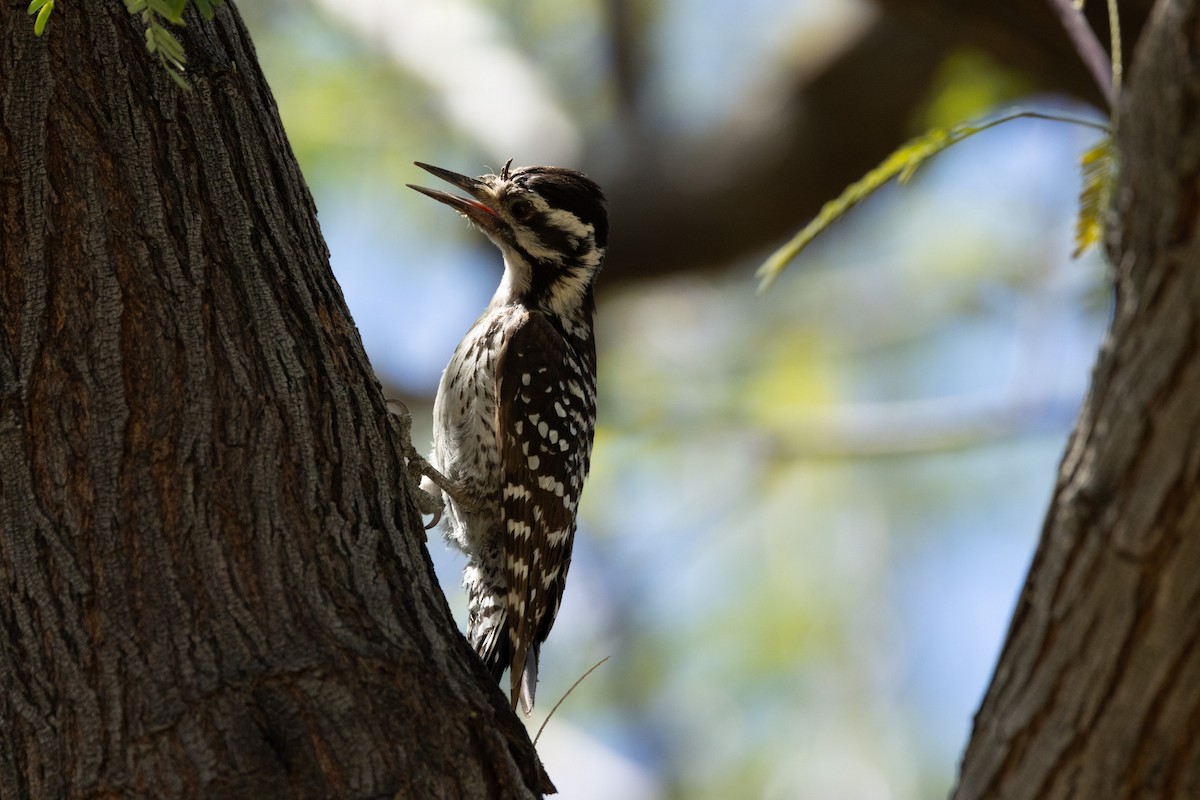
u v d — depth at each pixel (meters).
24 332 5.75
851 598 16.61
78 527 5.59
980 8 12.82
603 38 17.89
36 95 6.00
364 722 5.47
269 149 6.53
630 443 16.86
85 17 6.18
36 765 5.35
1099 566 4.79
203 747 5.29
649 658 16.09
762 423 16.92
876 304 18.55
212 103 6.34
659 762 15.63
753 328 18.61
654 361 18.44
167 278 5.94
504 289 11.10
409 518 6.35
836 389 18.09
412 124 17.12
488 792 5.63
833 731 15.81
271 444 5.89
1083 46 7.33
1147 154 4.42
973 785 5.33
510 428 10.16
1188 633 4.69
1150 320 4.51
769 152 16.73
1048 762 5.06
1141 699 4.83
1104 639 4.84
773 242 17.45
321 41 17.12
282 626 5.58
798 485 17.17
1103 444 4.73
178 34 6.38
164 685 5.39
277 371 6.02
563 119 17.67
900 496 17.14
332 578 5.77
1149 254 4.48
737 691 15.96
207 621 5.52
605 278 17.86
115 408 5.72
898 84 16.06
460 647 6.08
